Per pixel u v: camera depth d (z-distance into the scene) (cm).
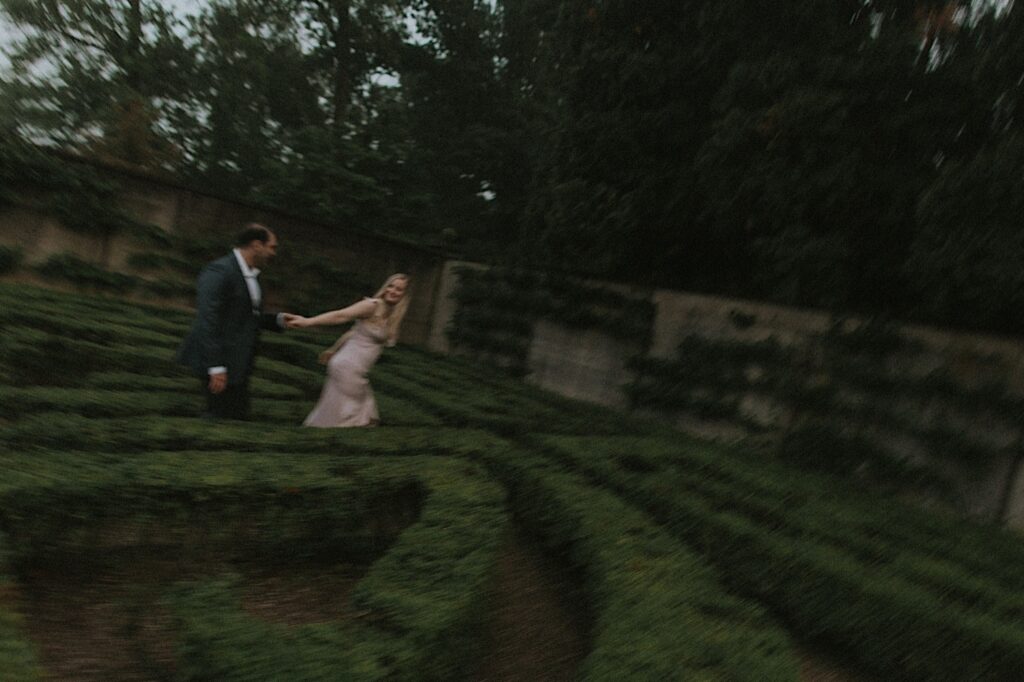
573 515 409
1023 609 347
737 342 849
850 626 339
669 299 964
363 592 266
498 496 392
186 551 332
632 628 274
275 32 2198
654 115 914
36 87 1855
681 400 893
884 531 473
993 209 536
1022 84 582
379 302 550
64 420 413
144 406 515
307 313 1333
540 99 2111
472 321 1314
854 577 348
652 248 1010
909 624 321
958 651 307
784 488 546
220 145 2205
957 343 644
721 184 789
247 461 373
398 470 402
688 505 443
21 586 289
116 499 308
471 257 1413
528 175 2202
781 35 751
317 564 362
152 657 260
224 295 464
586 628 346
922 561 404
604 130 962
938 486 629
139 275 1173
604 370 1047
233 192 2288
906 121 657
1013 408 590
